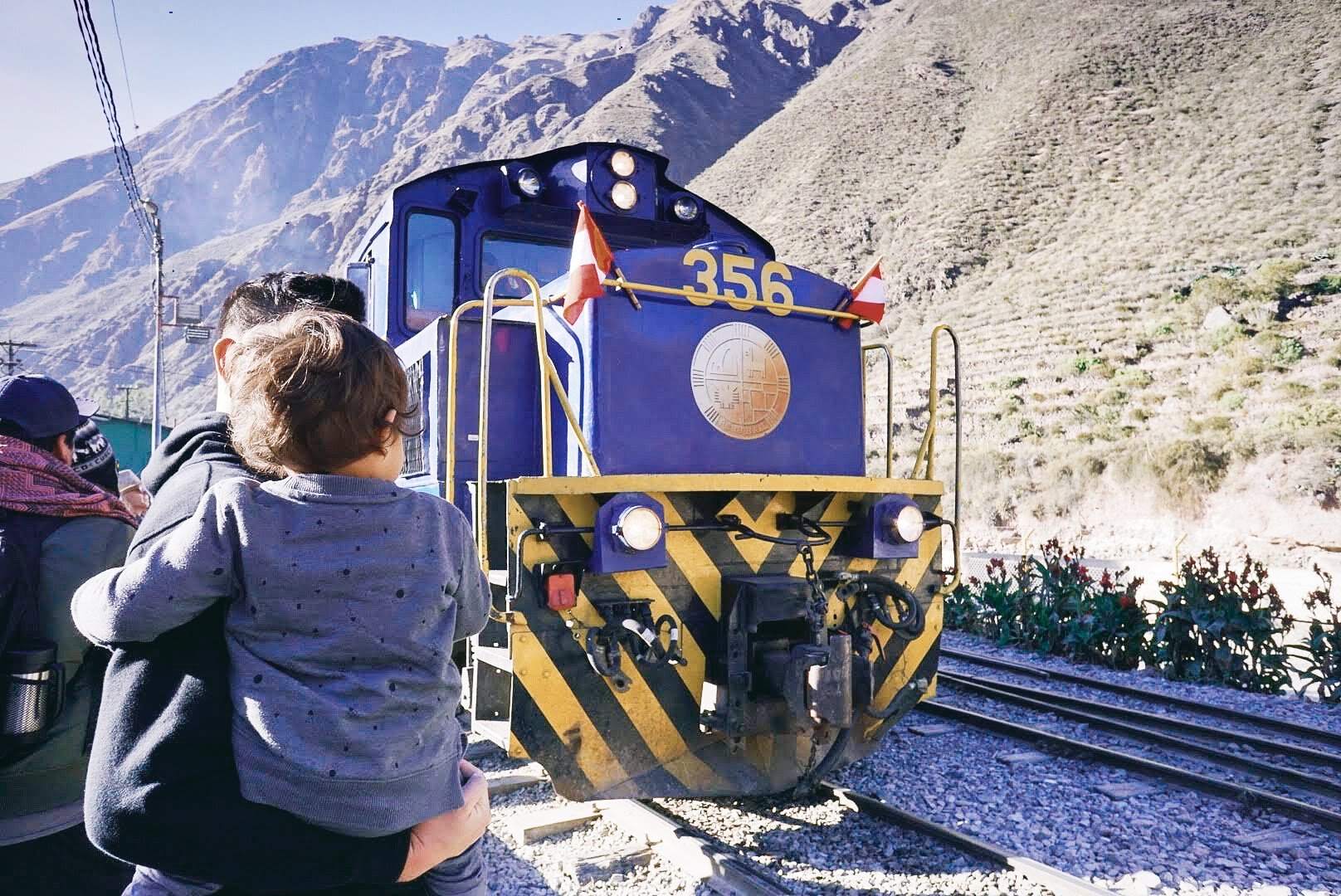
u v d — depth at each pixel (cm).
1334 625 746
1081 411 3019
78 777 194
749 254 515
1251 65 5734
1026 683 802
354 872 142
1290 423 2442
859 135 7712
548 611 393
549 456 407
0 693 179
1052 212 5100
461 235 607
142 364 19450
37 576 188
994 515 2673
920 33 9550
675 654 406
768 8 19862
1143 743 602
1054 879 370
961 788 503
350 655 145
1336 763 556
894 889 375
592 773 403
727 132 15250
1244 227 3944
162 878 158
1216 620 791
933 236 5291
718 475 419
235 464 167
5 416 203
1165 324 3400
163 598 136
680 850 398
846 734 444
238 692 140
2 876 186
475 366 489
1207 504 2280
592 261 431
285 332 156
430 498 166
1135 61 6456
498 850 420
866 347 549
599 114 15400
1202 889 383
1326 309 3119
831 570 471
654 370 459
